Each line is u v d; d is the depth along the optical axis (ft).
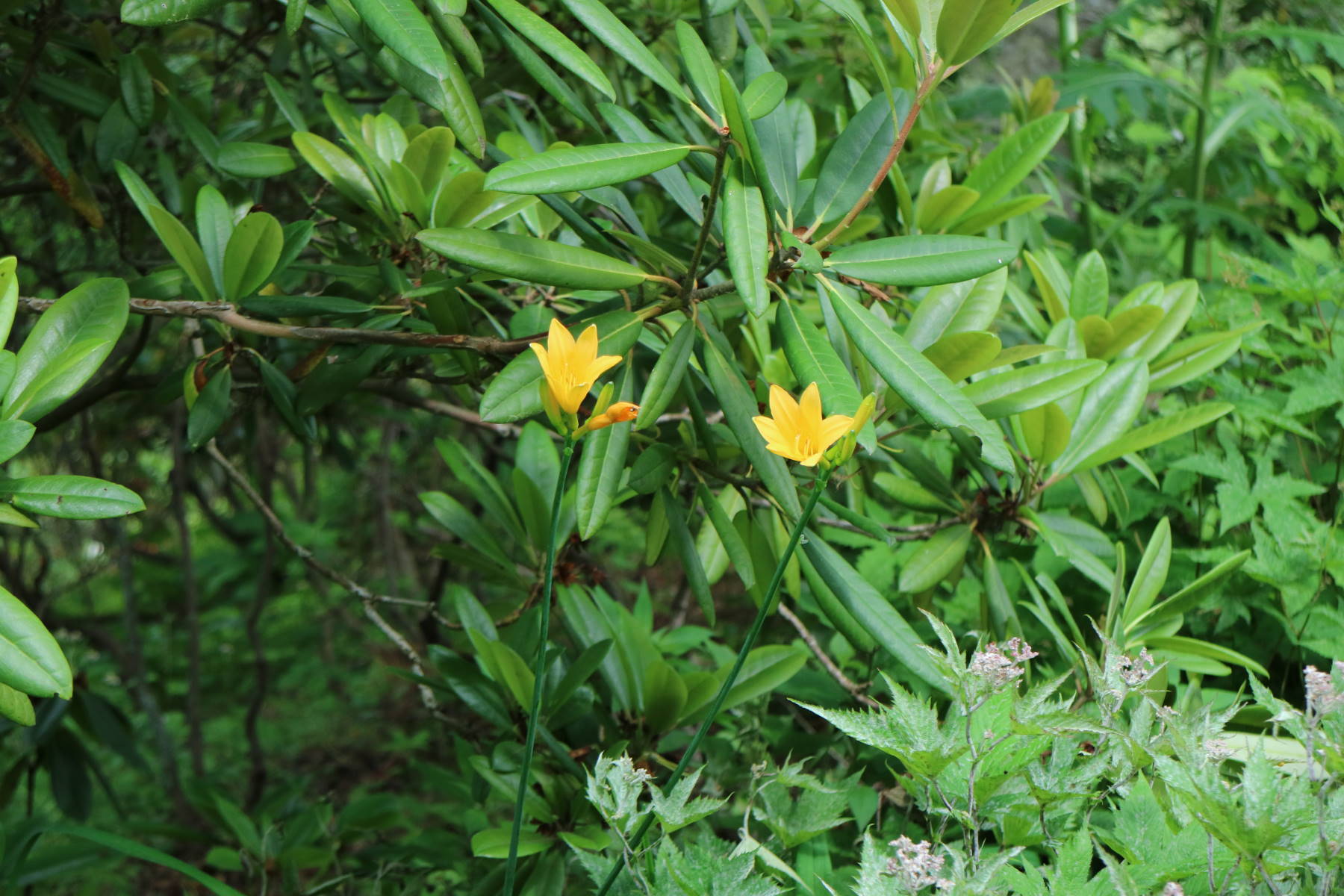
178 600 32.81
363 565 30.76
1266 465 9.53
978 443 8.93
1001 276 8.82
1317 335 10.31
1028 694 7.75
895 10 8.19
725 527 8.64
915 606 9.13
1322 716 7.54
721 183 8.11
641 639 9.09
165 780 22.17
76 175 9.64
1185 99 15.07
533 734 7.78
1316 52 17.53
